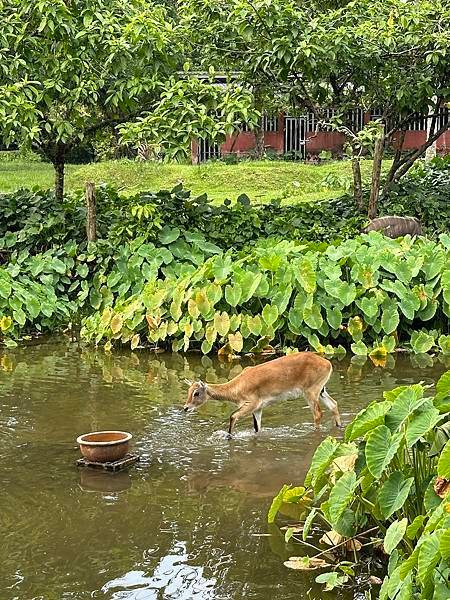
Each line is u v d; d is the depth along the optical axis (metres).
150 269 11.75
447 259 10.54
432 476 4.70
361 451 5.05
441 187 16.02
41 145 13.43
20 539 5.37
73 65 12.23
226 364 9.92
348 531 5.01
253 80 13.82
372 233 11.34
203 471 6.50
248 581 4.82
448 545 3.68
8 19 12.12
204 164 24.70
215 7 13.21
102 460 6.56
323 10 15.54
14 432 7.46
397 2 13.58
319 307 10.29
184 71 12.55
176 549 5.21
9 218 13.25
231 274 10.60
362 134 13.39
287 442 7.11
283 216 13.71
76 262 12.33
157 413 7.97
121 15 13.23
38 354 10.46
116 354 10.45
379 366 9.56
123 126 11.89
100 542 5.31
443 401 4.63
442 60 13.08
